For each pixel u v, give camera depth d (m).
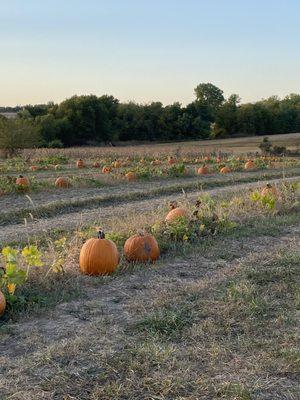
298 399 2.73
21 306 3.98
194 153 25.83
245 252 5.62
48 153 24.66
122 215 8.20
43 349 3.26
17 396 2.72
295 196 8.78
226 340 3.38
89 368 3.01
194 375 2.95
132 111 49.03
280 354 3.18
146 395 2.76
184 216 6.34
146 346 3.26
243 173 15.53
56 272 4.63
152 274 4.86
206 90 63.50
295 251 5.56
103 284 4.57
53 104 48.00
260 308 3.88
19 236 6.76
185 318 3.73
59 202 9.11
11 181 10.74
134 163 18.95
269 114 54.53
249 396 2.71
